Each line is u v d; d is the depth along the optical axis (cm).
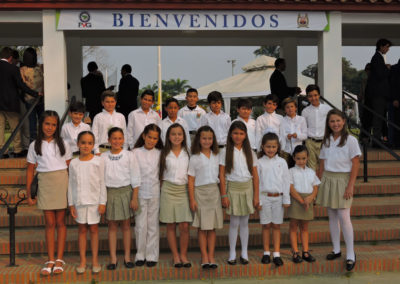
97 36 974
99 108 871
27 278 439
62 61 701
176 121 577
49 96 702
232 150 460
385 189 625
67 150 459
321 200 479
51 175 445
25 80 762
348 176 470
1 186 619
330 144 478
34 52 786
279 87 809
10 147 956
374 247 519
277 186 462
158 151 471
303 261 470
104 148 591
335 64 750
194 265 459
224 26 721
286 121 602
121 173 452
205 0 702
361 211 575
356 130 1515
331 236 486
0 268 454
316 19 740
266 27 728
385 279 451
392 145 870
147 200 466
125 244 464
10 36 959
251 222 574
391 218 581
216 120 614
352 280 450
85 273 445
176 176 452
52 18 695
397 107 856
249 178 461
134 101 877
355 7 736
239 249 519
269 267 461
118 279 448
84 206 442
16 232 532
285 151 597
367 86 901
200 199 451
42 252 498
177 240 511
